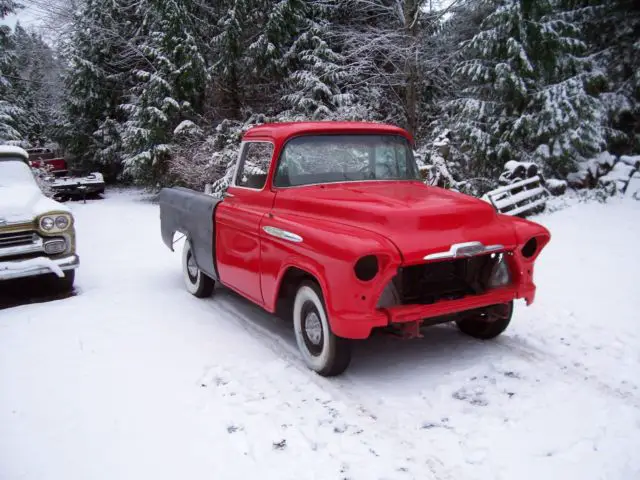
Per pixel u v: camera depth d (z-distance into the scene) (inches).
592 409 132.2
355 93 633.6
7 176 296.8
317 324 156.9
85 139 847.7
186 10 639.8
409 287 150.6
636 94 452.1
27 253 249.3
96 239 415.5
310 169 184.1
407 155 201.0
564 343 174.6
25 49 1179.9
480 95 493.4
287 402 141.9
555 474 108.3
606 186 409.4
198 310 224.7
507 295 156.8
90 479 111.7
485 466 111.9
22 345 187.9
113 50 807.7
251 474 112.0
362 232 141.3
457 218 149.6
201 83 634.2
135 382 156.5
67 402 145.4
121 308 229.3
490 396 141.1
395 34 585.3
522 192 382.9
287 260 159.6
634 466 109.7
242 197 198.2
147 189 745.6
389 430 127.0
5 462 118.3
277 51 615.8
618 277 235.9
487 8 538.9
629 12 462.3
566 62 443.8
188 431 129.3
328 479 109.3
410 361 165.9
